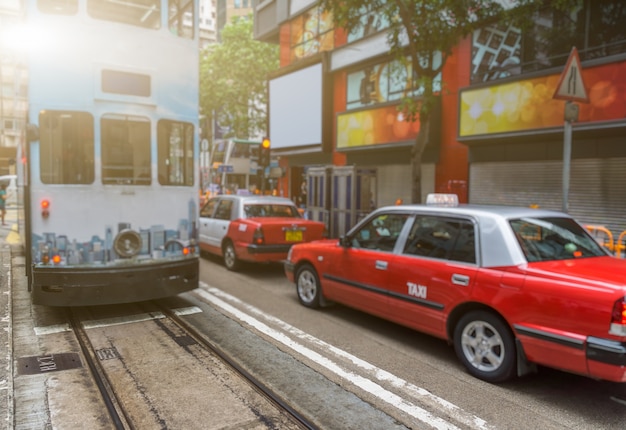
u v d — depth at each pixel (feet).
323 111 58.90
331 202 39.22
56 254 17.53
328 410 11.64
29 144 17.24
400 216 17.28
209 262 33.88
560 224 14.89
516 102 34.12
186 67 20.43
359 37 53.52
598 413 11.69
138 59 19.01
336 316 20.21
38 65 17.29
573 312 11.39
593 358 10.96
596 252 14.56
